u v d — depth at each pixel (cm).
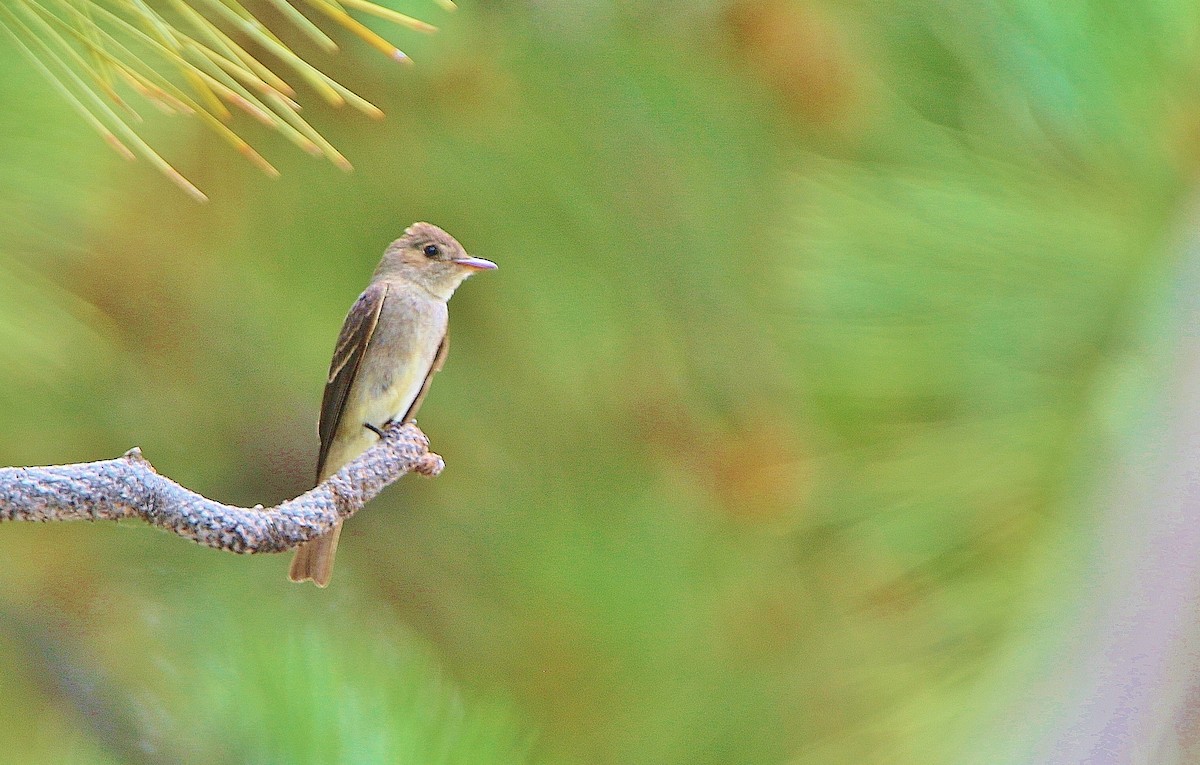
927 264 731
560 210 754
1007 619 730
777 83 743
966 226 731
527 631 751
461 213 755
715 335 751
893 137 734
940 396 732
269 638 727
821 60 741
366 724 726
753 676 746
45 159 734
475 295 756
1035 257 731
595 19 751
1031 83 730
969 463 730
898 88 734
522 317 755
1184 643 726
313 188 754
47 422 749
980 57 732
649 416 753
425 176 754
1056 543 729
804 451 737
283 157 752
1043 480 730
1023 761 727
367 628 750
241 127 750
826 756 734
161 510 687
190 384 755
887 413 732
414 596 755
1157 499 727
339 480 724
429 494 757
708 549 749
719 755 746
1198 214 730
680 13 750
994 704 728
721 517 748
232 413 758
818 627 741
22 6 629
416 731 727
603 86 751
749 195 750
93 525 754
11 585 749
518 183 754
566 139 752
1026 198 731
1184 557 727
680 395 752
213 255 752
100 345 744
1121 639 727
